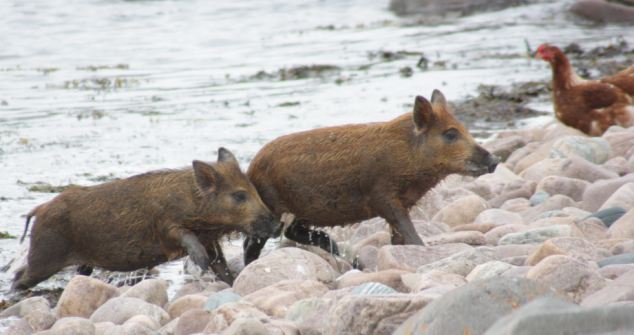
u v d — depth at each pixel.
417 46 98.62
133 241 34.34
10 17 121.31
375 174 33.56
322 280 29.36
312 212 34.38
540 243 30.86
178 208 33.69
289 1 136.75
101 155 56.41
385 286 25.20
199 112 69.56
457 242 32.31
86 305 29.17
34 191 48.38
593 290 23.34
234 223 33.53
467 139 33.31
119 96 76.94
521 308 17.31
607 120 53.38
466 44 98.38
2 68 92.88
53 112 70.69
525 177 43.34
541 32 103.75
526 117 64.44
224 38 110.62
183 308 27.41
